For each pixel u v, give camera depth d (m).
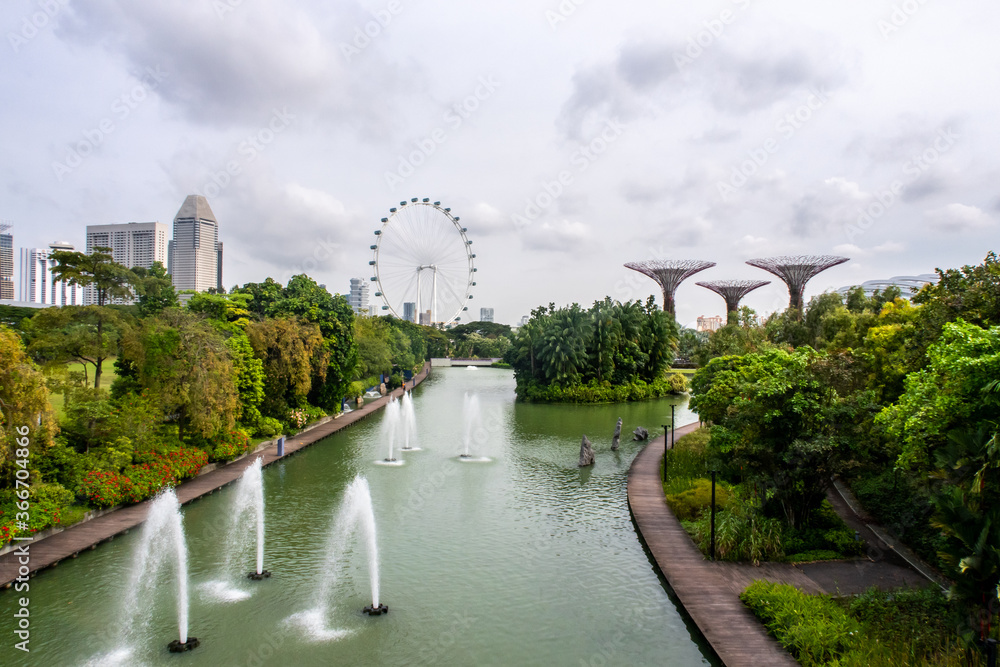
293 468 33.88
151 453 27.44
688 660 15.11
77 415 25.36
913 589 16.80
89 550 20.73
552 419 56.28
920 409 14.49
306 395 48.56
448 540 23.11
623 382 77.44
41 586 18.23
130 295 33.84
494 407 65.38
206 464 31.36
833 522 22.66
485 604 17.89
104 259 32.38
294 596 18.19
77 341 26.94
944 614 14.47
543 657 15.17
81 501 23.48
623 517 26.09
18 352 20.11
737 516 22.55
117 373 30.06
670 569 19.53
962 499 12.93
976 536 12.67
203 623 16.44
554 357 71.75
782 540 21.17
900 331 23.66
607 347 76.31
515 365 79.75
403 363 92.81
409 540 23.06
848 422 20.27
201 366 30.11
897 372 21.88
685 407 66.31
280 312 50.78
